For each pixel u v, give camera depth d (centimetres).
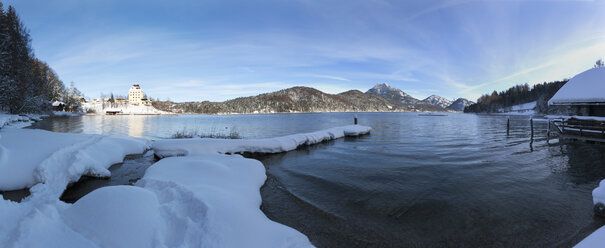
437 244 417
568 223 484
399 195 643
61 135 996
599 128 1310
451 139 1784
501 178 783
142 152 1123
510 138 1805
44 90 5559
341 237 439
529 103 11562
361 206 575
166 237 326
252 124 4109
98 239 296
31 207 360
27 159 679
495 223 487
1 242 262
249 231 363
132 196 367
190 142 1042
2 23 2984
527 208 554
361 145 1495
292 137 1389
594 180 753
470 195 637
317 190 688
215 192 468
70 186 668
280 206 575
